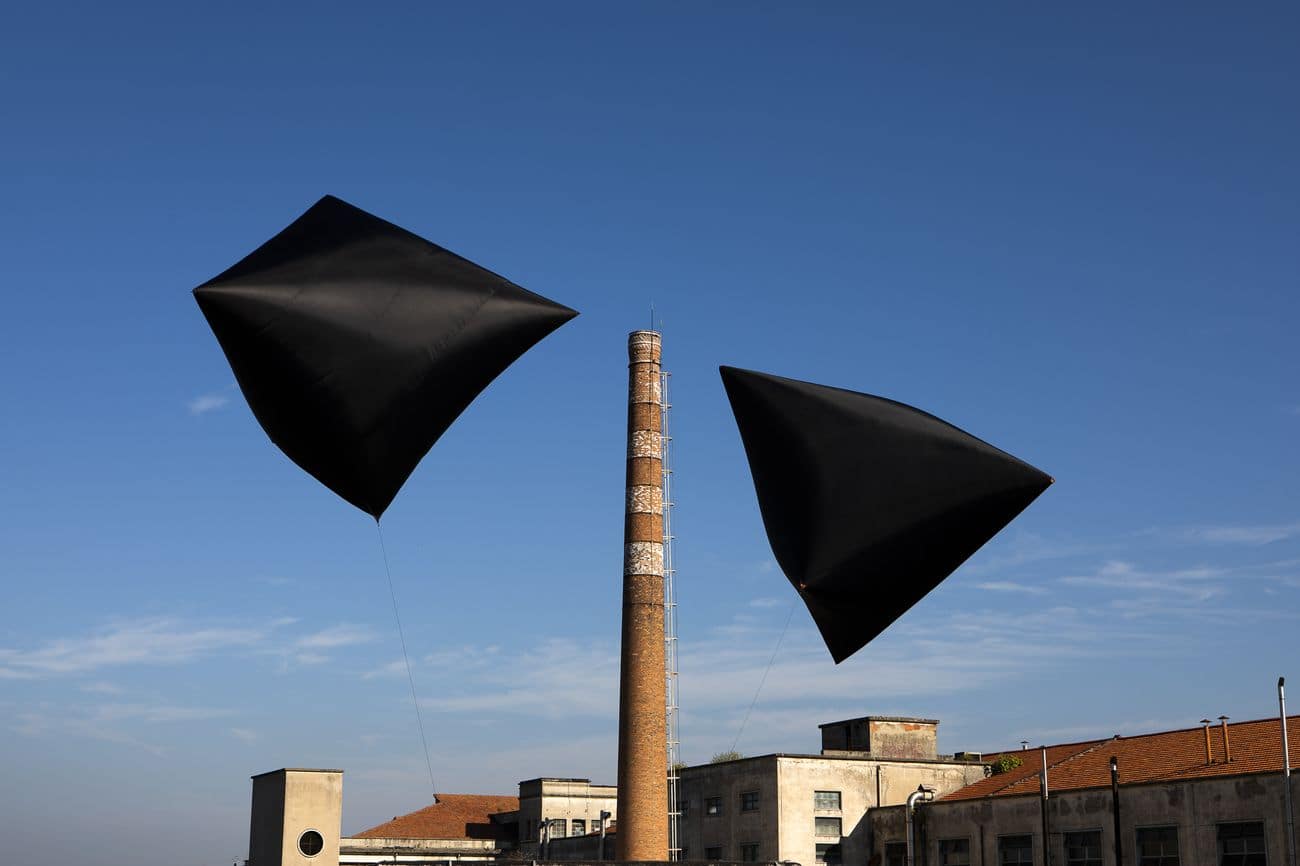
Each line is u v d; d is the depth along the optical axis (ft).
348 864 238.48
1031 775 199.31
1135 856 165.27
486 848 279.90
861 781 210.18
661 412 197.88
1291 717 173.47
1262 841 150.61
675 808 208.44
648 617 188.75
